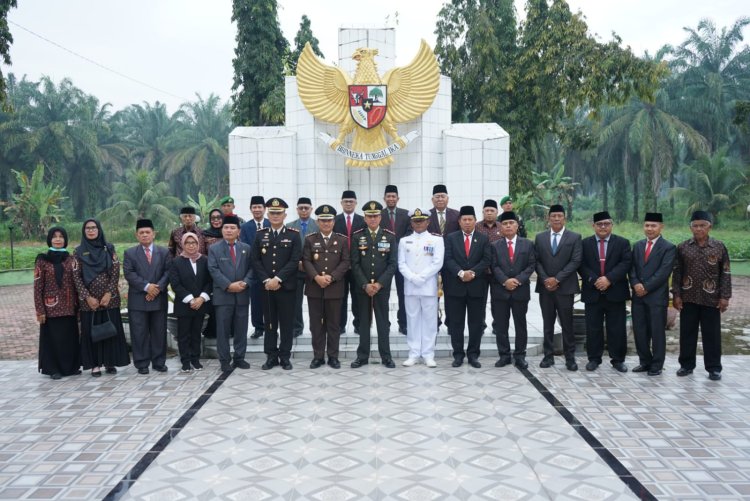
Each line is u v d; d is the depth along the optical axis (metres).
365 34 10.45
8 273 18.77
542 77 19.19
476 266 6.48
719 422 4.87
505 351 6.64
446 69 20.98
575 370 6.49
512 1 21.27
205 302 6.69
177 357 7.39
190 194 45.56
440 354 7.12
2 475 3.96
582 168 39.31
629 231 28.80
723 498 3.56
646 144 30.97
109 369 6.56
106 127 42.03
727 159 30.94
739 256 19.81
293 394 5.62
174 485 3.77
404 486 3.71
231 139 10.34
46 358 6.38
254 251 6.57
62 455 4.28
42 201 31.80
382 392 5.66
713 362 6.20
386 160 10.09
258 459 4.14
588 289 6.55
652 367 6.33
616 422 4.86
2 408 5.37
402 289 7.34
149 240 6.63
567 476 3.85
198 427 4.77
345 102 10.05
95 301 6.36
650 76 17.55
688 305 6.29
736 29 34.06
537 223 29.88
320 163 10.41
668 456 4.18
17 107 38.66
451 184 10.31
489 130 10.59
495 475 3.87
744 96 34.06
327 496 3.59
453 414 5.03
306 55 10.10
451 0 21.03
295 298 7.05
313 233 6.69
